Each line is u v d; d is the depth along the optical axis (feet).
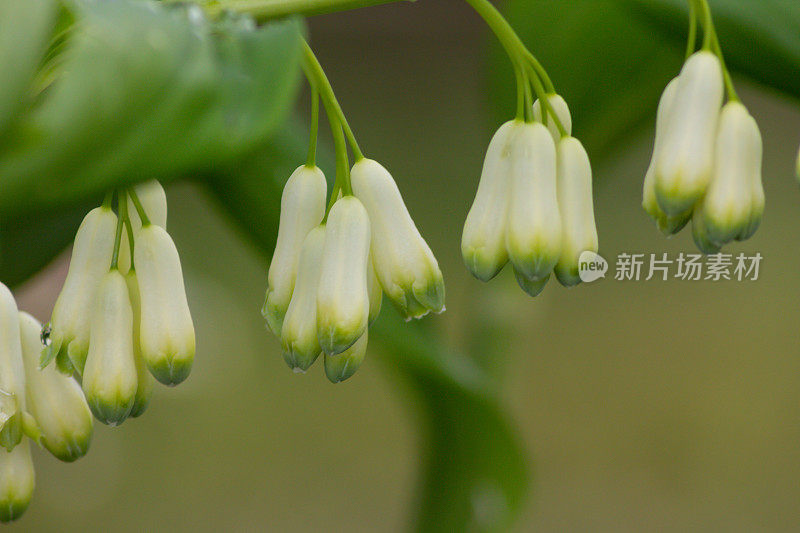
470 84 5.32
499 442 1.42
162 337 1.12
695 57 1.14
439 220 4.58
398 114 5.17
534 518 3.56
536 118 1.17
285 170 1.33
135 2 1.06
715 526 3.53
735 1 1.24
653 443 3.91
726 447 3.88
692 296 4.43
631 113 1.40
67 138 1.04
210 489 3.62
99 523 3.39
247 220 1.34
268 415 3.91
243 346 3.96
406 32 5.33
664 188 1.13
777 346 4.17
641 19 1.27
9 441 1.15
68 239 1.24
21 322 1.16
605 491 3.70
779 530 3.53
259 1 1.15
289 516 3.56
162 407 3.78
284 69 1.08
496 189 1.14
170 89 1.05
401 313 1.14
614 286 4.45
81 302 1.13
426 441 1.43
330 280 1.12
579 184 1.14
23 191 1.04
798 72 1.25
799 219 4.55
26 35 1.04
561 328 4.31
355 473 3.78
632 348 4.23
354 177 1.14
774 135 4.73
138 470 3.61
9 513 1.17
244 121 1.07
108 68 1.04
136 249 1.13
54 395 1.16
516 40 1.15
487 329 1.50
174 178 1.06
